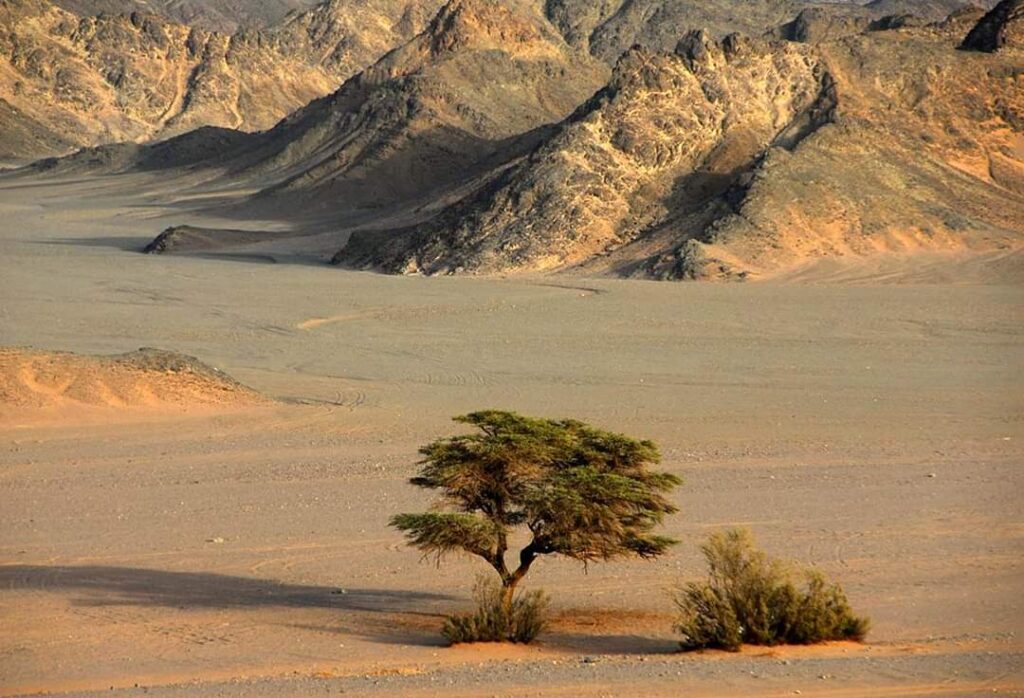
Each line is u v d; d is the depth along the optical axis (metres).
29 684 71.81
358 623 86.88
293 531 116.94
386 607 92.06
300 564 105.69
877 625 81.69
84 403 181.12
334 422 177.00
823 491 129.50
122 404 182.50
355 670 72.38
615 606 90.75
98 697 65.50
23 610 91.38
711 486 132.38
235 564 106.00
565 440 90.38
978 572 96.69
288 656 77.31
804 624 76.81
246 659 76.75
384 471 143.38
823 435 163.75
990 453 150.25
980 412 182.50
